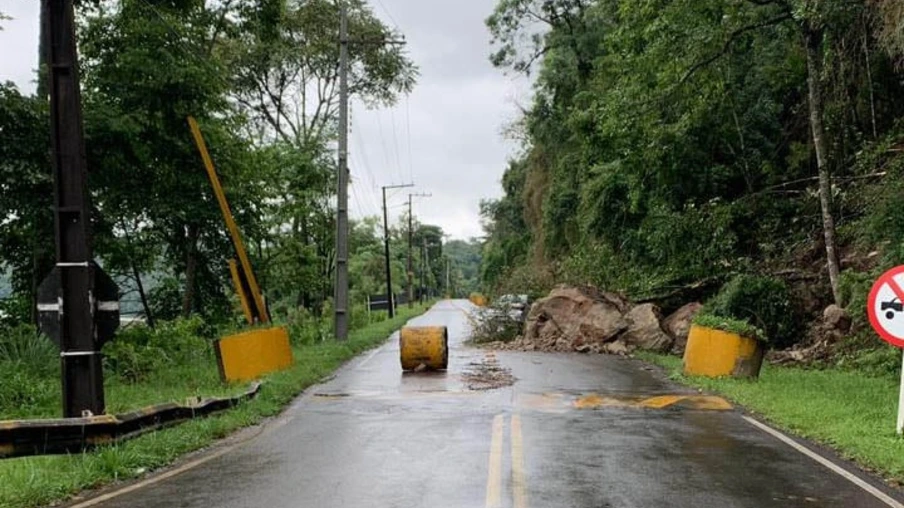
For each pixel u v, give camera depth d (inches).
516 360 837.8
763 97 1096.2
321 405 518.3
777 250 1019.3
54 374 547.2
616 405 502.3
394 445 376.5
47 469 313.7
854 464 332.2
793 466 327.9
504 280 1624.0
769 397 503.8
